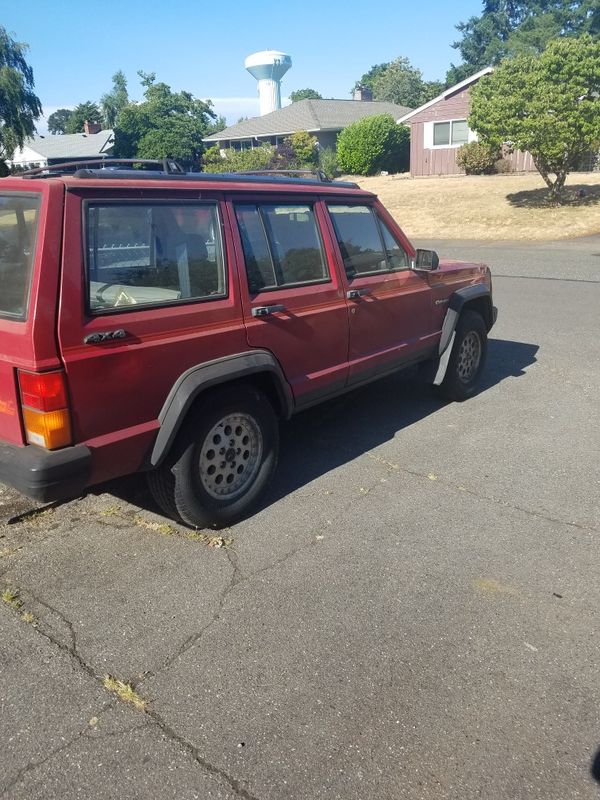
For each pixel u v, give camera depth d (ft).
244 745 8.09
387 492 14.51
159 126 160.66
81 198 10.30
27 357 9.87
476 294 19.66
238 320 12.69
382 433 17.89
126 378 10.88
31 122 139.95
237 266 12.75
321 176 16.55
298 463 16.11
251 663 9.45
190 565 11.89
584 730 8.25
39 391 9.91
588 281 39.01
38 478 9.99
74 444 10.43
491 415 19.03
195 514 12.58
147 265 11.31
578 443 16.87
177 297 11.81
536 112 60.49
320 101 160.35
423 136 104.01
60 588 11.25
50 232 9.87
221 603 10.80
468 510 13.65
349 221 15.79
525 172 95.35
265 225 13.51
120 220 10.85
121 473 11.29
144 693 8.93
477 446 16.85
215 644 9.84
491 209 69.21
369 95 190.90
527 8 180.75
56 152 176.96
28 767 7.84
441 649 9.66
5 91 133.49
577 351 25.34
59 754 8.01
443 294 18.75
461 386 20.02
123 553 12.30
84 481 10.66
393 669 9.29
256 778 7.66
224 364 12.23
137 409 11.18
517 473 15.28
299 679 9.13
